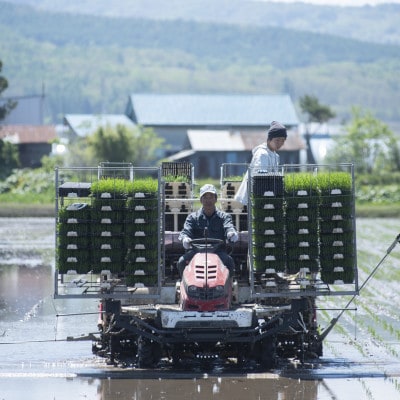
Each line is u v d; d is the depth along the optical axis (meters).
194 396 40.97
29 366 47.84
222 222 48.38
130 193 46.72
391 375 45.44
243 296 48.31
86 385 43.28
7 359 49.72
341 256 46.81
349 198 46.81
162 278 48.69
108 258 46.72
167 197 53.00
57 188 46.91
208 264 46.16
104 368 47.41
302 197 46.66
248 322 45.22
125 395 41.25
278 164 50.75
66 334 57.59
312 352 50.22
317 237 46.94
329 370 46.75
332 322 50.47
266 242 46.69
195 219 48.41
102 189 46.69
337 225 46.84
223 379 44.53
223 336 45.62
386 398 40.59
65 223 46.78
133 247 46.62
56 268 46.88
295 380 44.34
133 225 46.59
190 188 54.78
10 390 42.31
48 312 66.38
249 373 45.97
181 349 47.56
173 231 51.81
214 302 45.41
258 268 46.72
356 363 48.66
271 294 46.69
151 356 47.34
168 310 45.62
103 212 46.66
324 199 46.75
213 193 48.03
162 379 44.56
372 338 56.41
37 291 76.94
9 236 131.88
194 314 45.16
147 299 48.38
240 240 50.12
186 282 45.84
